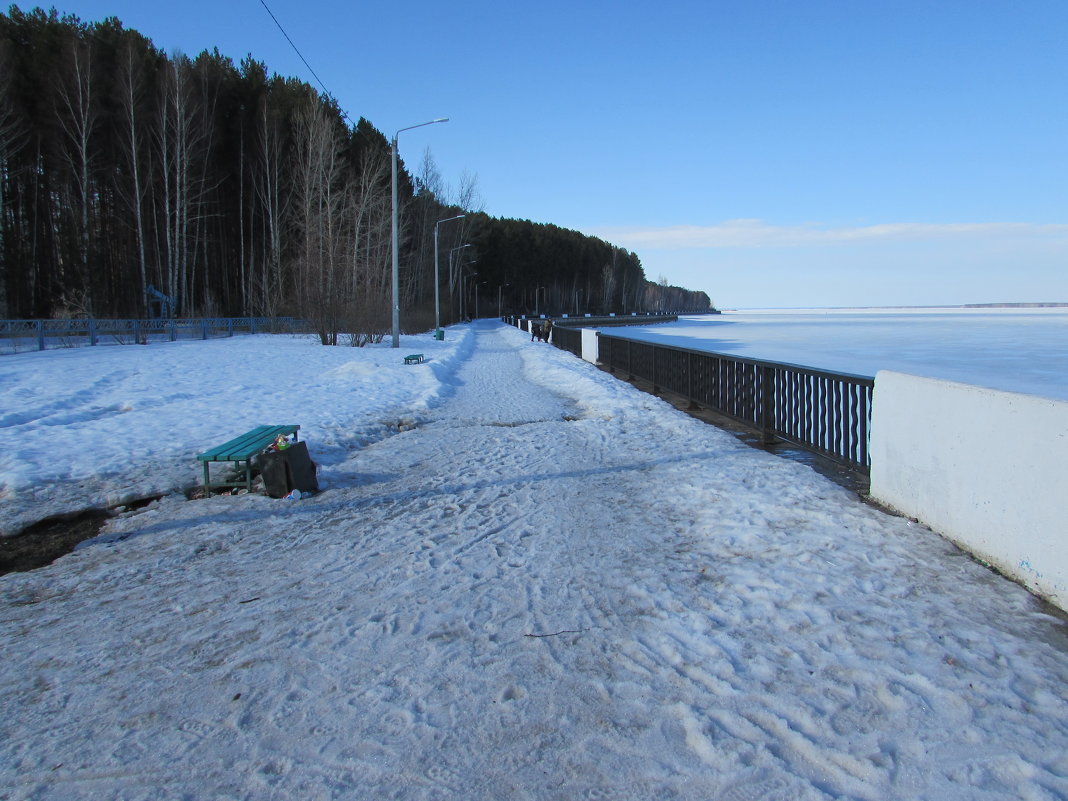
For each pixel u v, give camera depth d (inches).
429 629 146.4
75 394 514.3
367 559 193.5
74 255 1515.7
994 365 1061.1
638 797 92.9
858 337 1951.3
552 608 154.6
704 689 118.7
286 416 436.8
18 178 1710.1
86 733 112.3
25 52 1694.1
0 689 127.3
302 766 101.8
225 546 209.9
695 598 156.8
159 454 327.9
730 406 389.7
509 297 5221.5
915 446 201.9
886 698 113.7
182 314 1627.7
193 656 138.3
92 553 206.4
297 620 153.8
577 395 581.3
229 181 2197.3
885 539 188.1
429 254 2856.8
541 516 229.1
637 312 6304.1
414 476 298.2
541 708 114.7
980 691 114.4
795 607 149.1
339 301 1212.5
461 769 99.7
